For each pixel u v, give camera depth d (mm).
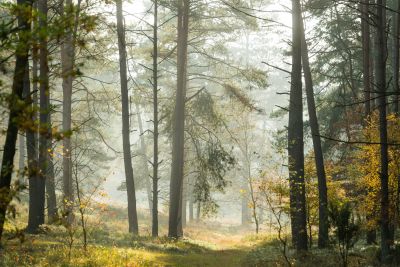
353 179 19922
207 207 26656
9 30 4828
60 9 17797
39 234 16000
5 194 4777
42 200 16578
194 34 28219
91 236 18062
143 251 16516
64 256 12492
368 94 20391
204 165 26375
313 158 21891
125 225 29922
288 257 15984
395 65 18328
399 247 14016
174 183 24375
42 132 4602
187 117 27797
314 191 20953
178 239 23391
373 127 17453
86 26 5082
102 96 27547
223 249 22531
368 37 20750
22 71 5184
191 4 25188
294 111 17188
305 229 17062
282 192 16078
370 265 13539
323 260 15156
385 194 13508
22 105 4531
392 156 16281
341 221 11297
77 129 4750
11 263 10945
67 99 23812
